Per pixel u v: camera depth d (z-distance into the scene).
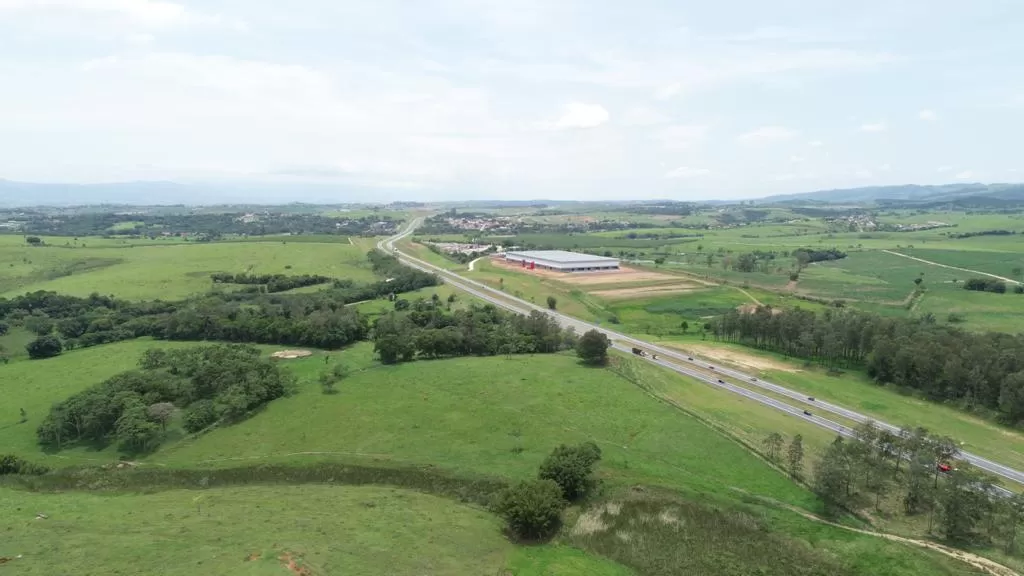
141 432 101.31
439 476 91.50
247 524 74.75
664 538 76.19
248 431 109.00
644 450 97.50
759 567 70.25
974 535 73.75
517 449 98.12
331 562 64.75
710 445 98.44
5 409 120.00
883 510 79.81
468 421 109.25
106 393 113.00
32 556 64.94
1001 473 90.00
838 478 81.25
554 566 70.31
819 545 71.38
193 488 91.75
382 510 80.94
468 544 73.19
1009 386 109.12
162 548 66.88
